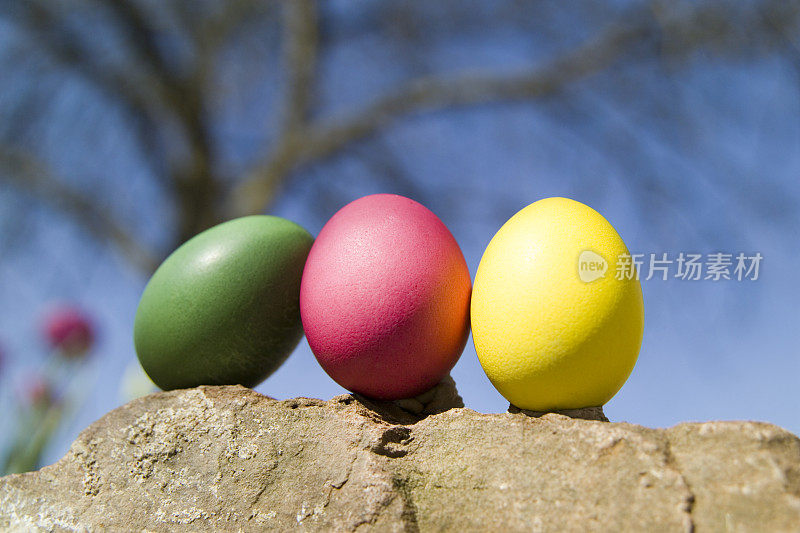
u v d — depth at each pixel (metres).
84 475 0.36
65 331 0.54
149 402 0.36
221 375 0.38
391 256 0.36
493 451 0.34
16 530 0.35
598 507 0.32
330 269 0.36
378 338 0.35
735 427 0.32
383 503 0.33
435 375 0.37
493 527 0.33
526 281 0.34
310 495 0.34
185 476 0.35
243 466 0.35
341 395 0.36
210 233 0.38
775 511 0.31
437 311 0.36
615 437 0.33
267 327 0.38
